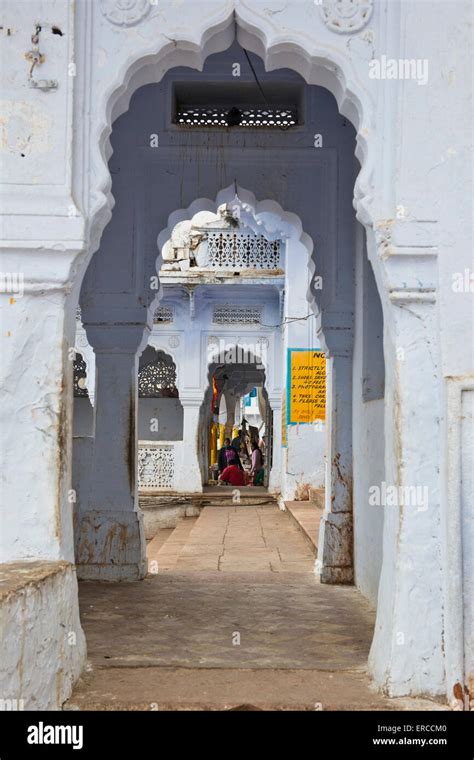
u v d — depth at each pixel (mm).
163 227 6121
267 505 13828
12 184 3400
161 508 13867
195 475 14266
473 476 3250
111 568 6148
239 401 27906
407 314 3391
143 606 5133
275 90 6008
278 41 3518
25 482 3369
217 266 13133
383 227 3389
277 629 4484
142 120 6023
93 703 3168
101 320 6199
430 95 3420
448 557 3229
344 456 6180
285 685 3404
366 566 5504
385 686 3246
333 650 4000
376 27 3516
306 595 5551
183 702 3170
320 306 6152
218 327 14133
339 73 3545
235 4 3520
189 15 3523
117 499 6184
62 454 3416
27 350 3395
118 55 3516
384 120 3480
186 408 14258
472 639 3188
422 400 3361
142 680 3465
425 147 3402
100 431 6215
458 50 3432
